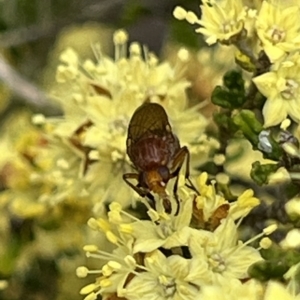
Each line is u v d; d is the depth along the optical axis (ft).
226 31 0.36
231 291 0.32
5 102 0.55
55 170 0.42
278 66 0.35
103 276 0.34
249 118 0.35
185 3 0.51
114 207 0.34
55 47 0.58
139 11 0.53
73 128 0.41
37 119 0.42
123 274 0.34
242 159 0.40
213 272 0.33
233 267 0.33
